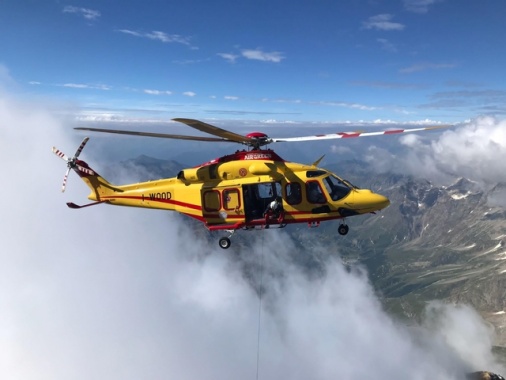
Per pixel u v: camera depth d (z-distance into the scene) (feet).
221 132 84.17
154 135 85.81
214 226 100.73
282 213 96.78
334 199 96.37
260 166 96.84
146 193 108.17
